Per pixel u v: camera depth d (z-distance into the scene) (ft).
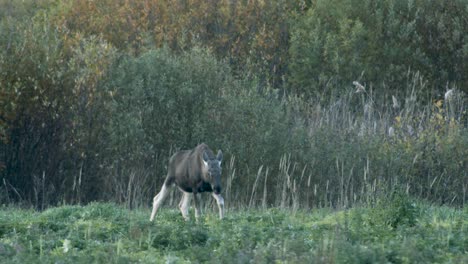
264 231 104.42
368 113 177.17
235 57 215.10
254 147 164.66
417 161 162.71
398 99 209.05
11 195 166.20
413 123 171.53
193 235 98.48
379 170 159.84
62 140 167.63
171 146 167.22
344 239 92.12
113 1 216.33
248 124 167.32
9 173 166.81
